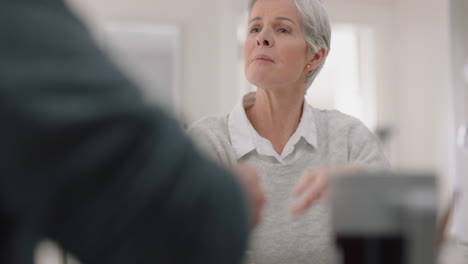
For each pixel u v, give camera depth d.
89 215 0.25
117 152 0.25
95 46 0.27
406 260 0.30
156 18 2.44
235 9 2.44
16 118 0.24
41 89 0.24
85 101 0.25
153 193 0.25
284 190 0.83
